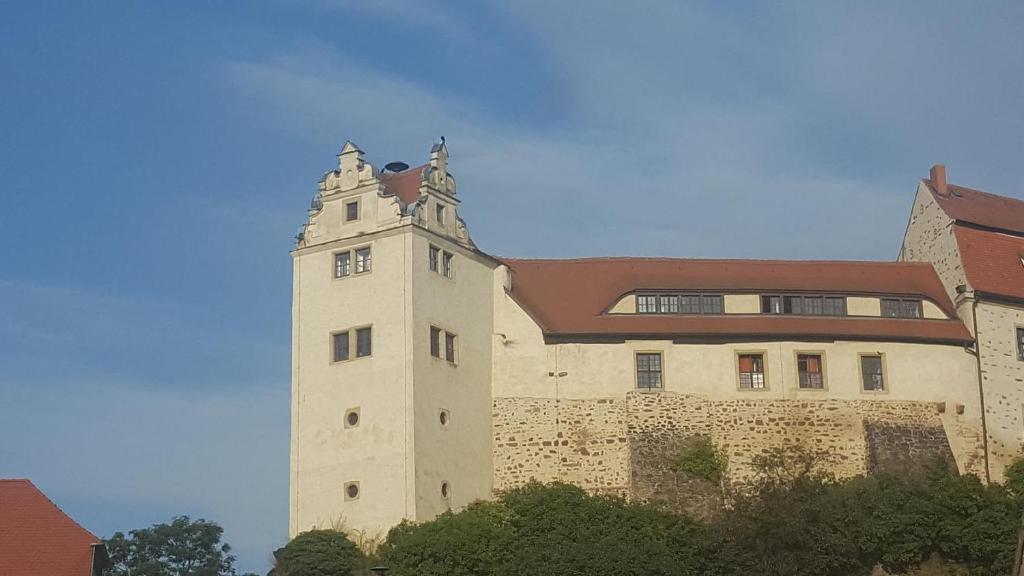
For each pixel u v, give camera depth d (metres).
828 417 56.47
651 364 56.94
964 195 64.19
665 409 56.28
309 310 55.53
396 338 53.38
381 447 52.56
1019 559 43.41
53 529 55.06
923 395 57.44
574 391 56.59
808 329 57.28
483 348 57.16
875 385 57.28
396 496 51.81
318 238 56.25
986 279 60.06
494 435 56.62
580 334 56.91
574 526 50.12
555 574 47.28
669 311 57.91
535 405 56.59
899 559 49.81
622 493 55.25
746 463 55.78
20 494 56.12
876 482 52.53
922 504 50.66
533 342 57.28
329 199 56.47
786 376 56.78
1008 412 58.41
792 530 48.59
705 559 49.16
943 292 60.75
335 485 53.09
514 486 55.81
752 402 56.50
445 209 56.62
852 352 57.41
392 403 52.78
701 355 57.03
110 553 69.12
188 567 69.94
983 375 58.41
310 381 54.69
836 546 48.75
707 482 55.19
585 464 55.81
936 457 56.53
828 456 55.94
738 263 60.41
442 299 55.16
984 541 49.34
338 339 54.72
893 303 59.00
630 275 59.25
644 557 47.62
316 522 53.12
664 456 55.56
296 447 54.25
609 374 56.75
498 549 49.28
